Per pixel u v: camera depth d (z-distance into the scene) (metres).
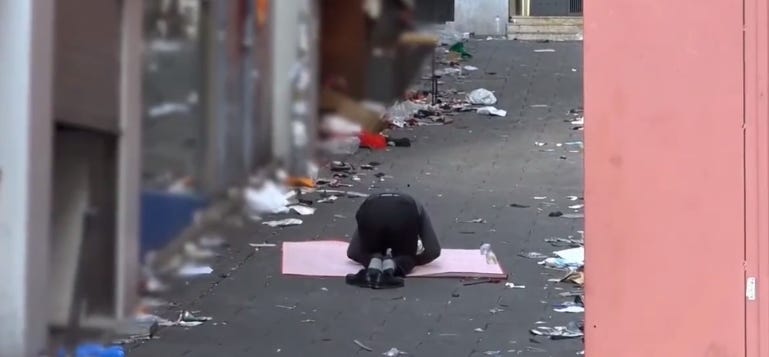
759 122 8.46
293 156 4.57
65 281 4.05
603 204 8.77
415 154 28.55
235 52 4.32
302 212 21.69
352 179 25.34
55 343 4.02
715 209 8.61
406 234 17.09
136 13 4.12
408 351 13.36
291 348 13.53
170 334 13.88
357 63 4.73
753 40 8.41
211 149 4.31
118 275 4.15
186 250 4.30
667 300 8.74
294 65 4.51
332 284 16.73
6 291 3.86
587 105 8.72
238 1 4.33
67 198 4.04
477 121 33.12
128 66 4.10
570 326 14.26
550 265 17.91
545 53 44.50
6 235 3.84
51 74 3.89
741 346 8.64
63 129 3.95
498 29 48.97
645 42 8.57
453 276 17.08
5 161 3.81
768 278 8.54
